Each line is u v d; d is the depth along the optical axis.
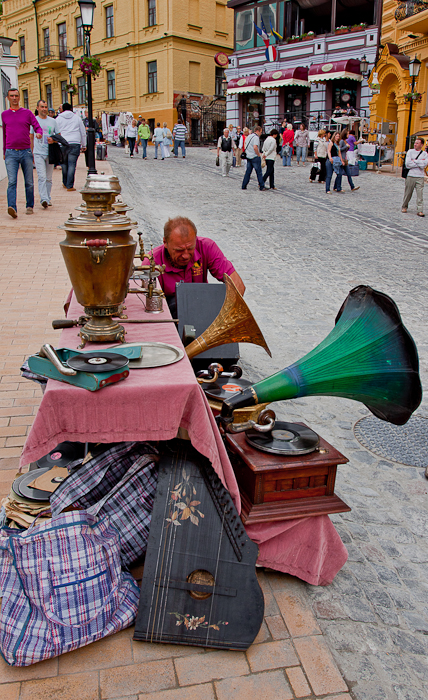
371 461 3.55
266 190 15.93
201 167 21.45
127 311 2.84
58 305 5.68
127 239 2.10
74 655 1.98
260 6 28.83
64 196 11.93
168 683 1.90
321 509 2.29
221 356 3.44
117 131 32.94
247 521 2.20
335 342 2.34
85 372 1.81
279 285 7.29
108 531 2.13
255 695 1.87
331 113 26.75
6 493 2.79
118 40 36.28
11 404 3.70
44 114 10.05
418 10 19.12
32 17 43.94
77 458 2.57
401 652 2.13
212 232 10.26
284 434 2.39
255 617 2.04
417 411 4.25
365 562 2.64
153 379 1.95
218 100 36.31
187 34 33.88
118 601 2.07
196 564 2.04
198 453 2.15
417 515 3.04
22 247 7.83
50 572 1.95
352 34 25.55
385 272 8.09
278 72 27.25
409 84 21.52
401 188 17.11
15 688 1.86
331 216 12.44
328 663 2.02
